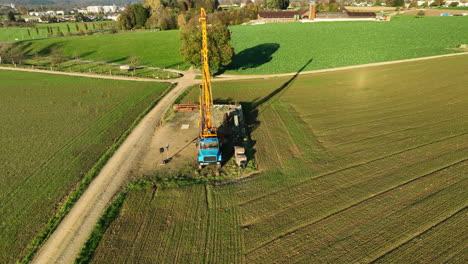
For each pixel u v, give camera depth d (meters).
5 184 25.38
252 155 30.42
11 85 55.16
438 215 21.02
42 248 18.98
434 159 28.34
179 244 19.11
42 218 21.59
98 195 24.19
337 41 91.00
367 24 115.12
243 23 140.12
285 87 54.03
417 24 112.12
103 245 19.05
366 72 61.62
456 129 34.56
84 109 43.53
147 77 62.56
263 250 18.56
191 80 60.75
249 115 41.31
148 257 18.12
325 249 18.50
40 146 32.19
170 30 123.88
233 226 20.66
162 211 22.25
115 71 67.50
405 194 23.36
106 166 28.45
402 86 51.25
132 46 91.88
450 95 45.59
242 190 24.69
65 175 26.92
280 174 26.84
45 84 56.06
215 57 59.03
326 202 22.80
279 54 79.88
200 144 27.42
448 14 143.38
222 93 51.72
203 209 22.42
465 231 19.53
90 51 87.31
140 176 26.94
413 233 19.55
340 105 43.94
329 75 61.09
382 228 20.03
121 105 45.38
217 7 178.75
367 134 34.28
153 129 37.03
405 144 31.56
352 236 19.44
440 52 74.50
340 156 29.67
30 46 91.31
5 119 39.47
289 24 121.12
